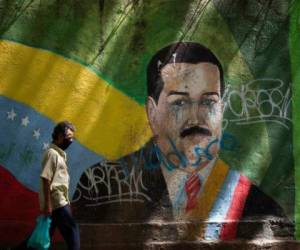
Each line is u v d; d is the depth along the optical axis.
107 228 8.32
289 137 8.98
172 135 8.60
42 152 8.12
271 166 8.92
